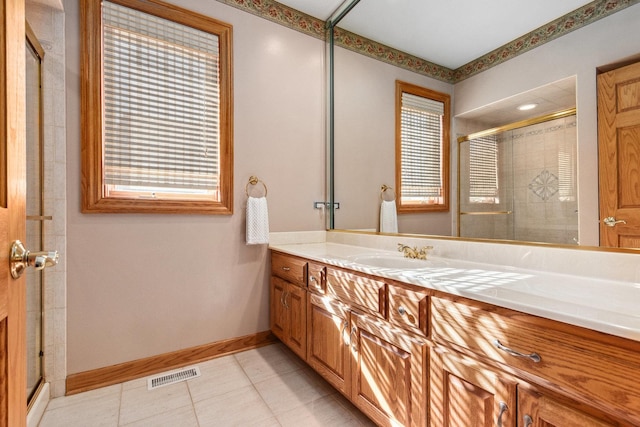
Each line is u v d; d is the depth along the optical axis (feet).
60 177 5.44
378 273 4.34
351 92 7.65
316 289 5.84
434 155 5.77
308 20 8.18
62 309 5.50
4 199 2.18
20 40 2.46
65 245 5.53
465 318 3.28
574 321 2.37
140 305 6.20
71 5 5.55
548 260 4.12
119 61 5.99
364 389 4.63
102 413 5.03
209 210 6.81
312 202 8.29
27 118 4.90
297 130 8.03
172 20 6.42
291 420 4.91
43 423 4.78
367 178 7.22
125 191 6.18
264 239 7.16
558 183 4.04
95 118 5.72
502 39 4.72
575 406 2.45
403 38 6.39
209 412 5.09
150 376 6.19
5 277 2.16
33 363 5.08
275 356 7.07
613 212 3.57
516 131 4.50
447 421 3.45
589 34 3.78
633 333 2.07
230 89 7.02
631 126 3.43
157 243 6.35
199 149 6.80
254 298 7.52
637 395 2.10
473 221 5.11
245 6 7.25
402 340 4.01
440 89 5.66
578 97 3.86
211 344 6.93
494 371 3.01
